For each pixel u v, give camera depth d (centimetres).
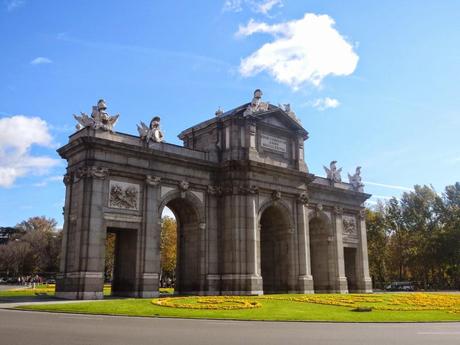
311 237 7019
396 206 10381
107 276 12706
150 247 4800
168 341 1703
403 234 10106
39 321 2408
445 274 10525
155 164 5034
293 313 3123
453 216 9706
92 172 4522
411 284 9788
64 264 4534
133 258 4788
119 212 4659
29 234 14788
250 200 5384
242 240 5284
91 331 1992
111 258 10706
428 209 10162
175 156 5141
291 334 1989
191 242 5466
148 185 4912
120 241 5034
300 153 6109
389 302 4125
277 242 5966
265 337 1867
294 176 5906
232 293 5153
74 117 4747
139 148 4850
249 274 5191
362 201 7475
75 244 4444
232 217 5353
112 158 4703
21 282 12850
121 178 4762
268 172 5622
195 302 3725
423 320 2784
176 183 5191
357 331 2141
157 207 4962
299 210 5922
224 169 5497
